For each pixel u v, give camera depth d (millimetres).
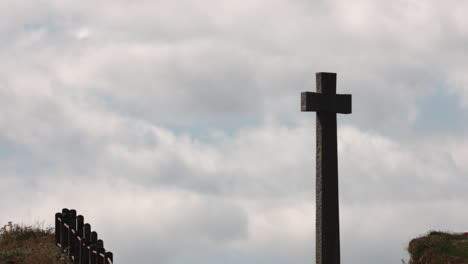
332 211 39781
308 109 39406
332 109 39812
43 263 45906
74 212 49281
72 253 47812
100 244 44969
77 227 48656
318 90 39844
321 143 39812
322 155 39750
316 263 39688
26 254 46844
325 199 39656
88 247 44625
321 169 39750
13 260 46062
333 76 39875
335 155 40000
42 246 48688
